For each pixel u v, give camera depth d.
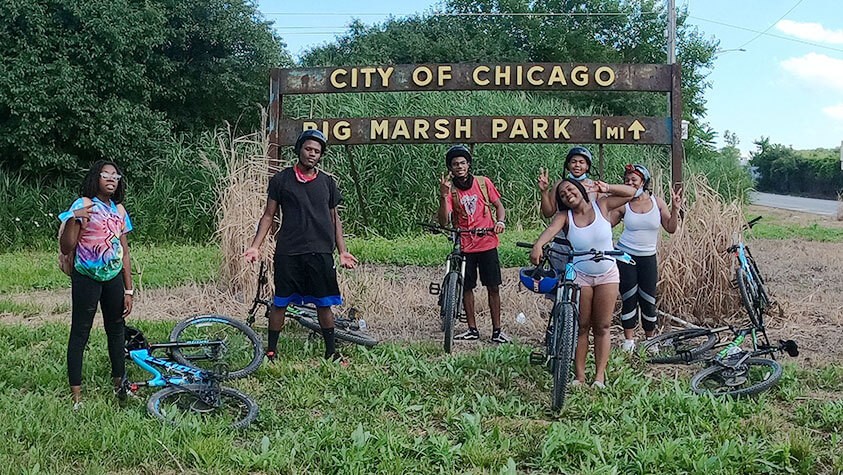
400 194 17.77
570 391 5.57
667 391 5.50
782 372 5.83
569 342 5.18
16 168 17.44
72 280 5.09
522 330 7.98
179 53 22.47
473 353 6.88
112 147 17.55
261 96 23.47
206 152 17.34
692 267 8.12
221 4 22.66
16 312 8.56
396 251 14.19
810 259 13.72
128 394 5.25
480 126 8.67
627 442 4.57
